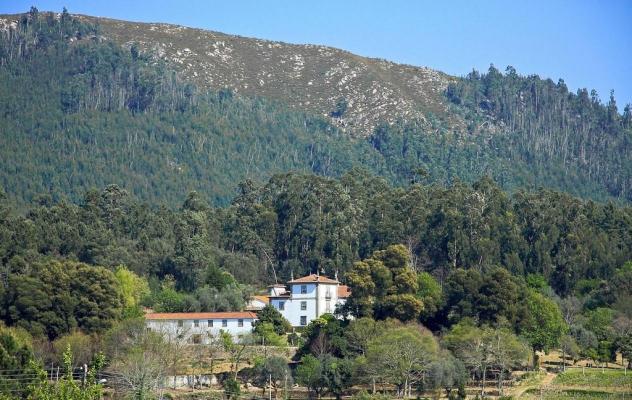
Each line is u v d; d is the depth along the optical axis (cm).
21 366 17262
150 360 18362
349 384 19200
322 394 19200
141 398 17388
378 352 18938
